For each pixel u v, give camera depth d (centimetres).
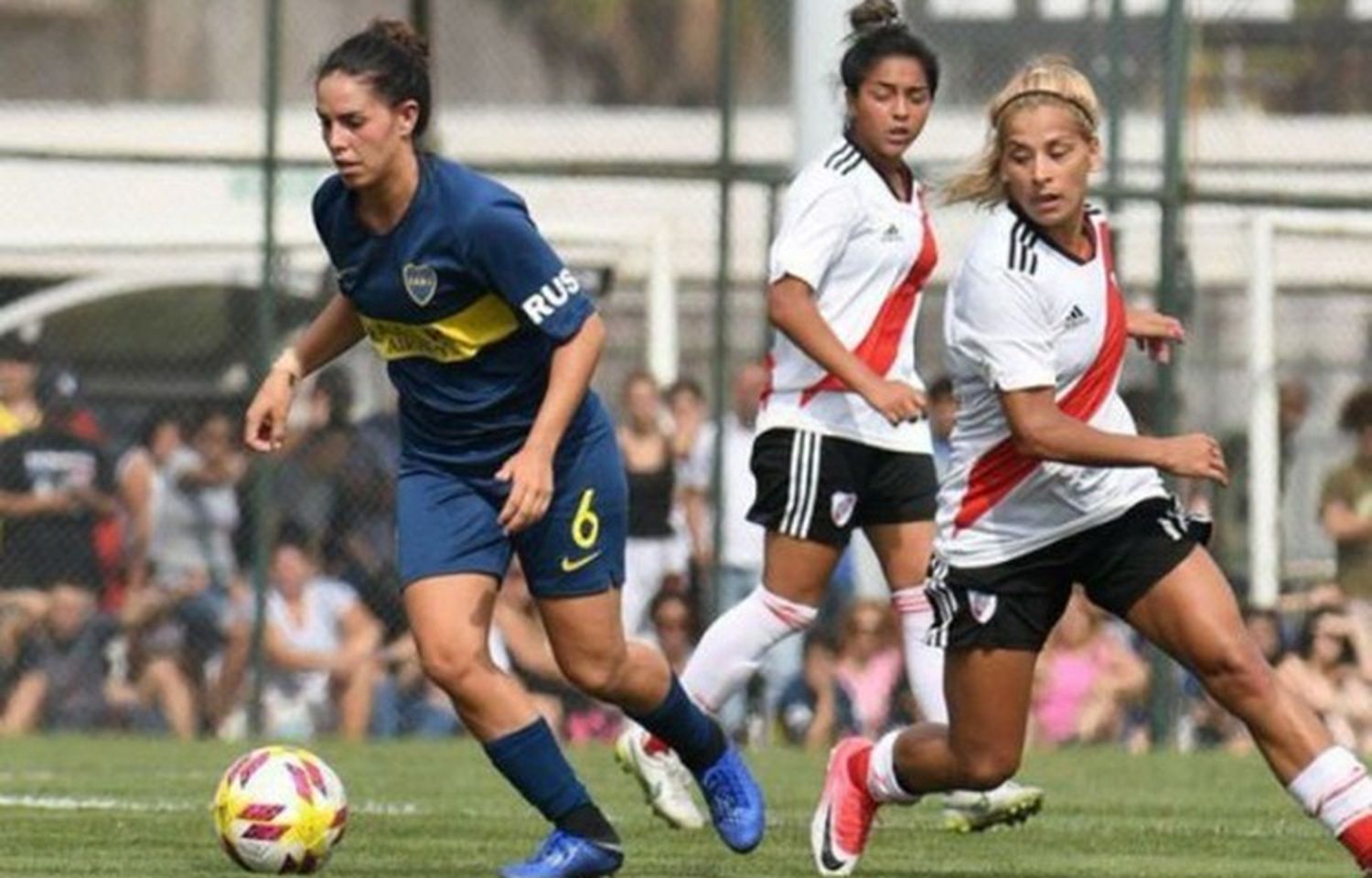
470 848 2994
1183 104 5259
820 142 5288
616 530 2512
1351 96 6331
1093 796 3816
